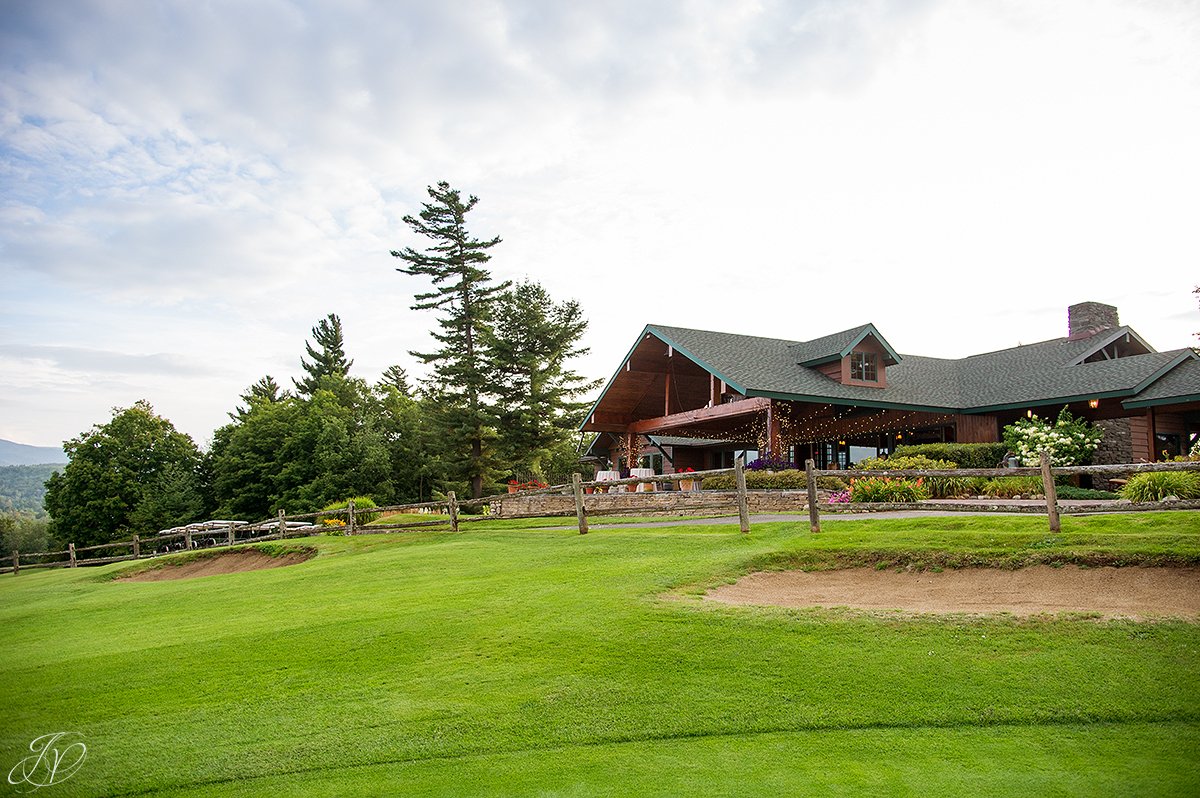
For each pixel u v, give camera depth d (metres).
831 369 25.72
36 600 16.45
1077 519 11.45
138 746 6.35
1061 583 8.94
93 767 6.01
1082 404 24.05
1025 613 7.86
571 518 22.31
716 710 6.39
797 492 17.92
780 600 9.31
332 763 5.87
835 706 6.33
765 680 6.88
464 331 44.50
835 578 10.23
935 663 6.93
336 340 70.75
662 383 30.39
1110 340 26.14
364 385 65.81
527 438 41.25
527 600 9.88
